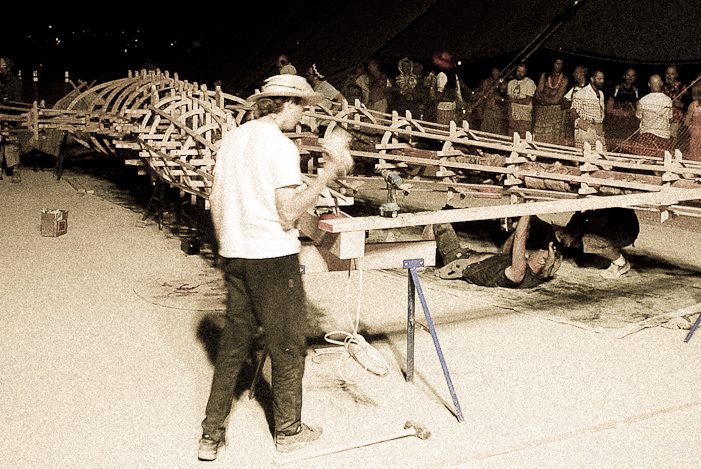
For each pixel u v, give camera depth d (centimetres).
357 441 371
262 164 329
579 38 1234
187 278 660
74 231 844
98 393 419
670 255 819
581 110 1070
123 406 404
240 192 335
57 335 507
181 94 815
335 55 1582
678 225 990
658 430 399
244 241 337
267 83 347
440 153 670
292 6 1703
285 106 345
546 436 384
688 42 1111
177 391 424
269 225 334
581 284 687
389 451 366
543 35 1277
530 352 501
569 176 620
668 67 1086
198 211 957
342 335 524
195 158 764
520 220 637
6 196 1045
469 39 1365
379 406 414
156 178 881
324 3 1633
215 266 704
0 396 411
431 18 1452
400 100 1231
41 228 812
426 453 364
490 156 686
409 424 387
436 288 655
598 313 593
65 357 469
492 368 471
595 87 1072
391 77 1450
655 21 1146
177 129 779
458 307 600
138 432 376
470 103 1292
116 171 1326
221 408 350
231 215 339
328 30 1623
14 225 862
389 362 476
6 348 480
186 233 848
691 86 1050
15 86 1282
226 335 349
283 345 349
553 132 1116
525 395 432
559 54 1337
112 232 845
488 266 664
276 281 339
